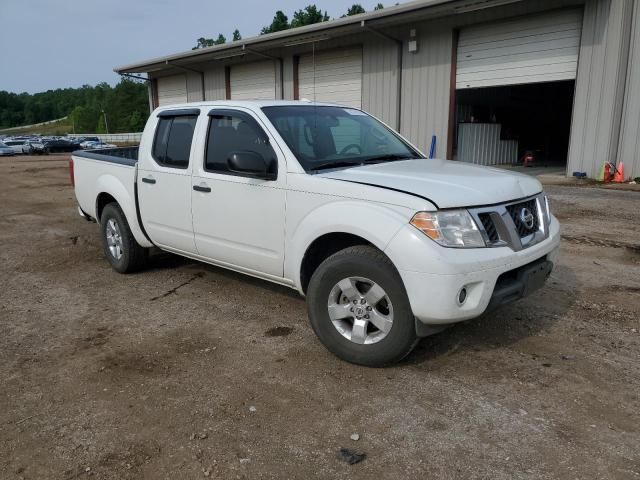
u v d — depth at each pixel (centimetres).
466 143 1831
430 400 332
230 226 459
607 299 500
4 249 759
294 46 1973
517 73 1472
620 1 1252
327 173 401
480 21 1505
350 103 1894
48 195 1385
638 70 1252
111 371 379
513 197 371
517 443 288
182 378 367
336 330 382
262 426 309
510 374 362
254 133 445
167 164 525
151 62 2389
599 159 1344
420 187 356
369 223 352
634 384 346
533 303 491
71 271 636
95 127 12850
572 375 359
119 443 296
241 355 400
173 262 656
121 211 598
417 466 272
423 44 1648
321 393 343
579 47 1341
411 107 1720
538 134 2389
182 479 266
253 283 571
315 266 415
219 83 2348
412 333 351
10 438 303
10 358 403
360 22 1611
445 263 326
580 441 289
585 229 796
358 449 287
